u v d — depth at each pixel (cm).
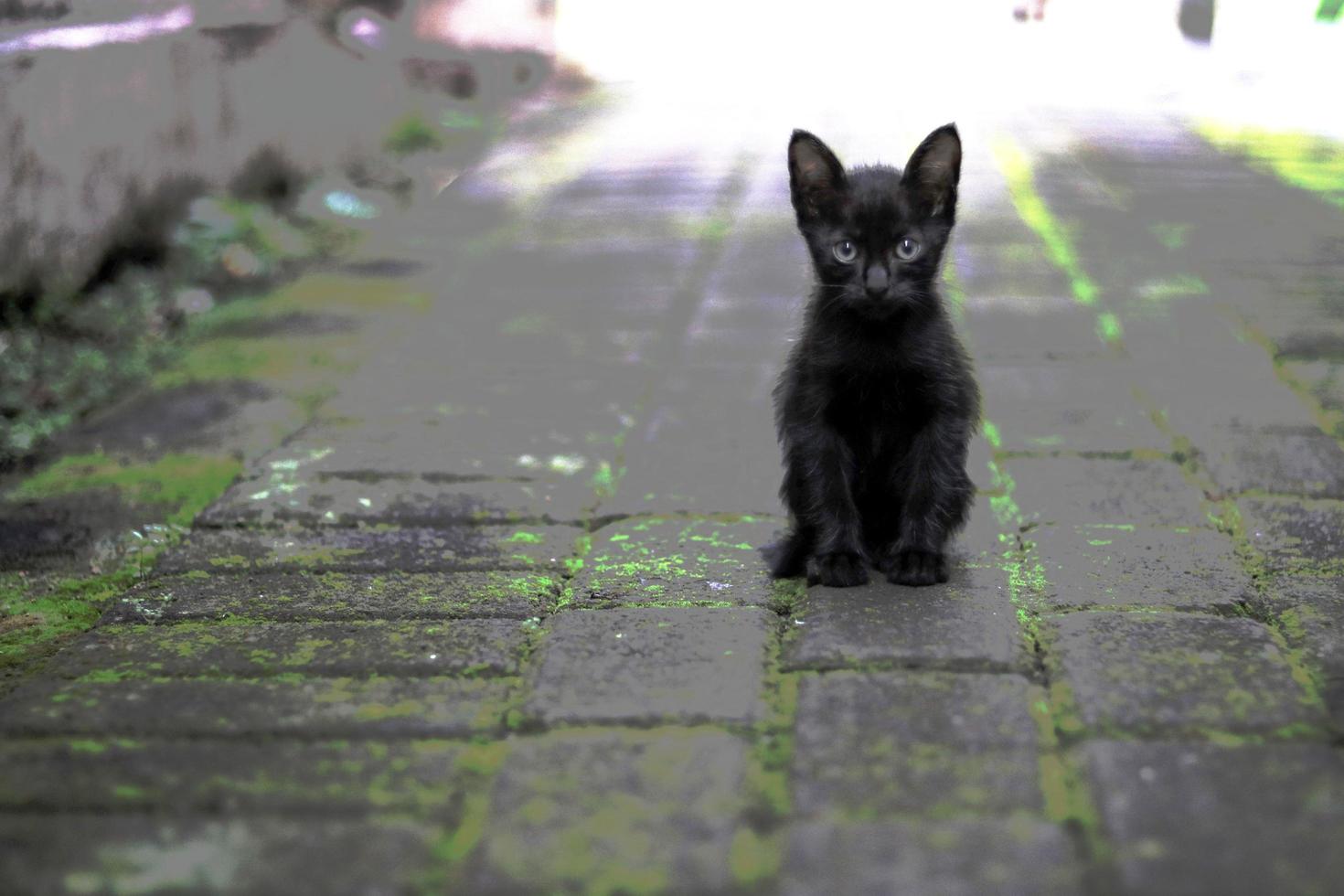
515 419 253
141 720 207
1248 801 198
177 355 273
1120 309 278
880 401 224
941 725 205
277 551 229
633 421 252
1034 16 883
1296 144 452
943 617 216
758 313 284
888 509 227
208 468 245
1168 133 478
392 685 210
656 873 194
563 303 297
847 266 222
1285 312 273
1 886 195
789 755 203
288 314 295
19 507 238
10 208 270
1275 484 235
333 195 378
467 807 200
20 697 210
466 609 220
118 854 197
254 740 205
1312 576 221
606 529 232
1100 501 233
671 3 923
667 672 211
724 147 471
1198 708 205
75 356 267
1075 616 215
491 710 208
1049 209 364
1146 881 193
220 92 345
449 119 497
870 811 198
